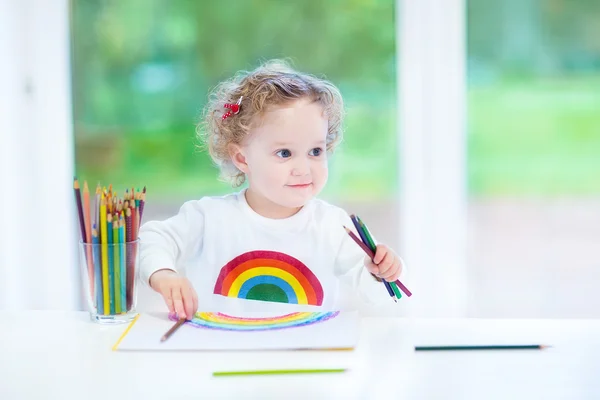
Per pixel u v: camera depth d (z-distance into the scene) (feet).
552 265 8.20
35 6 7.29
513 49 7.55
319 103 4.47
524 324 3.49
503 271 8.10
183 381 2.80
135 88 7.91
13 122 7.30
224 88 4.94
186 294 3.62
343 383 2.78
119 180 7.98
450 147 7.43
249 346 3.14
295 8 7.68
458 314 7.66
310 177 4.49
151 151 8.05
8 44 7.17
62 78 7.40
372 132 7.63
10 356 3.09
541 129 7.82
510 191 7.90
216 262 4.71
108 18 7.74
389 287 3.84
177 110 8.02
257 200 4.75
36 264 7.58
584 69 7.76
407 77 7.37
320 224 4.74
